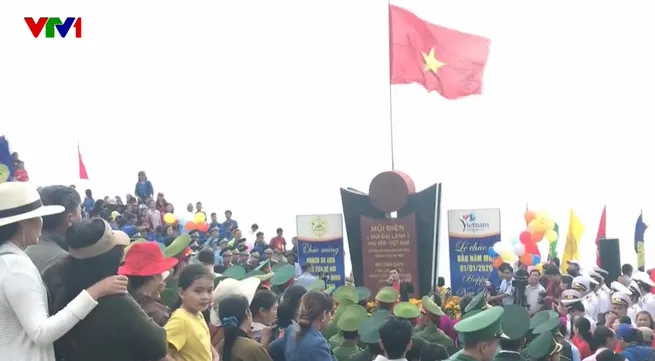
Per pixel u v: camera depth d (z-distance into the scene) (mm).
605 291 18688
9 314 5648
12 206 5910
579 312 15570
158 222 28984
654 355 10891
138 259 7387
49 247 7148
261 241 27469
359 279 22781
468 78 23906
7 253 5816
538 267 22734
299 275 23047
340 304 11922
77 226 6035
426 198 22203
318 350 8398
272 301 9391
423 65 23844
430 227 22188
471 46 23797
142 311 5941
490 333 7379
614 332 11711
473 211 23250
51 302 6004
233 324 8180
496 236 23094
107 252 5984
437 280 22656
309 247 24188
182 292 7523
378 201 22438
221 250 23391
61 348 5816
